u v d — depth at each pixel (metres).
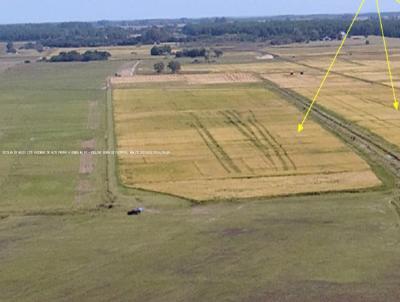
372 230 53.47
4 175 72.94
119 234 53.38
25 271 46.28
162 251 49.50
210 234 53.03
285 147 82.94
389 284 43.41
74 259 48.19
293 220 56.19
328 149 81.50
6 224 56.56
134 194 65.12
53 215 58.88
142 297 42.25
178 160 77.81
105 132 95.31
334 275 44.94
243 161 76.81
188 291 42.97
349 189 65.06
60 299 42.19
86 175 72.44
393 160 75.62
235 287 43.44
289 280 44.34
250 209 59.69
